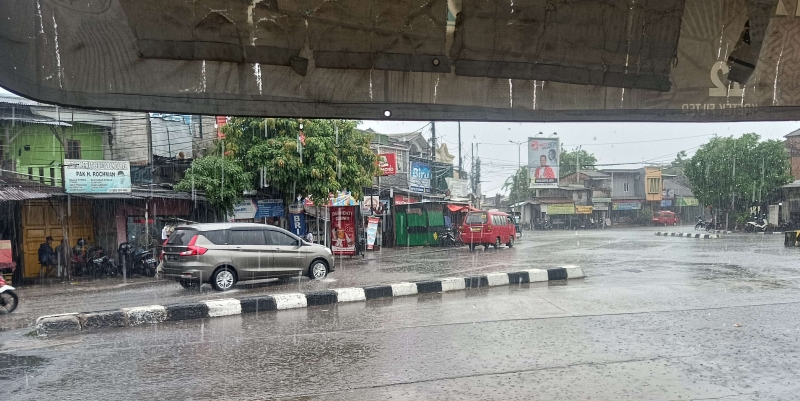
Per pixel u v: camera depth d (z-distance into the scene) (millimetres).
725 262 15109
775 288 9867
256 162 17016
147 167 17625
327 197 18234
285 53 2168
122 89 2053
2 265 13070
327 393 4434
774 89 2475
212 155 17562
